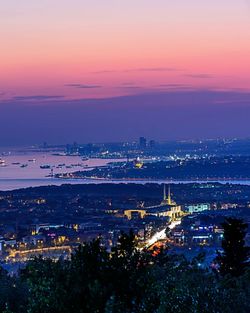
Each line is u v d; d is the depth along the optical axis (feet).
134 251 97.66
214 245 431.84
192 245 437.99
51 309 92.94
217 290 83.97
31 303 94.84
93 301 91.50
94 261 95.76
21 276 115.24
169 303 83.05
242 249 181.16
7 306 105.40
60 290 93.15
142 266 96.63
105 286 92.58
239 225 184.03
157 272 100.17
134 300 92.79
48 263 99.35
